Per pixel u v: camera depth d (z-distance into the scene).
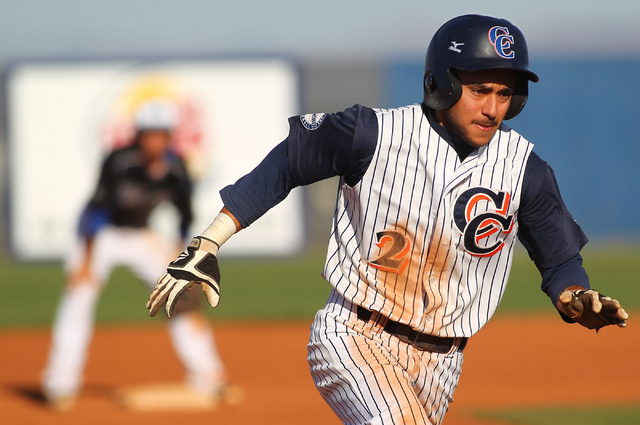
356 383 8.90
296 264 59.50
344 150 8.88
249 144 60.38
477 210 8.91
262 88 60.88
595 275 52.47
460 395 23.50
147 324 38.28
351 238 9.38
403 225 8.99
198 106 59.66
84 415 21.34
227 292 47.34
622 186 69.25
